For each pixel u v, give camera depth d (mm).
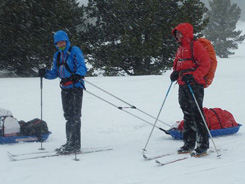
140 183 3791
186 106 5137
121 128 7305
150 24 24562
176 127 6270
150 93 12648
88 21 26953
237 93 12469
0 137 5762
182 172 4168
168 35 25141
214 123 6320
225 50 61875
